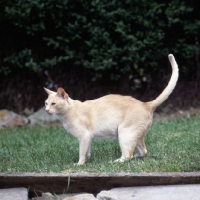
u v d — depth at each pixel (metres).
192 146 7.67
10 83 12.43
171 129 9.62
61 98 6.94
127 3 11.72
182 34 12.28
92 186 5.89
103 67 11.61
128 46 11.66
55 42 11.74
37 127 11.16
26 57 12.15
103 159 7.13
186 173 5.88
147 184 5.85
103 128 6.94
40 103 12.53
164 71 12.48
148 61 12.27
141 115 6.84
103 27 11.78
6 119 11.66
